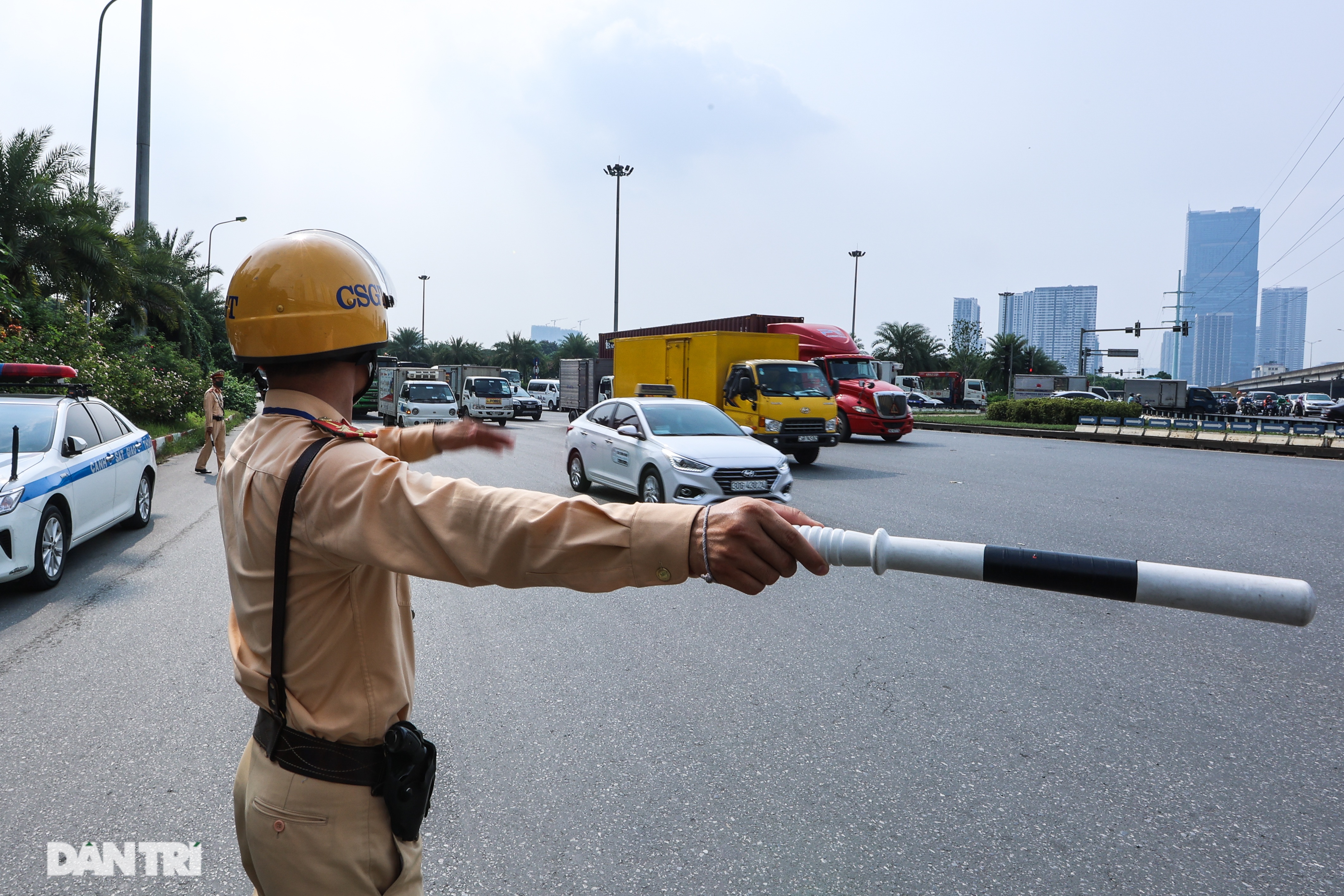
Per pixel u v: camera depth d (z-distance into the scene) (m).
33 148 17.89
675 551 1.02
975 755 3.58
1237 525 9.15
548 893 2.62
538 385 48.09
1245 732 3.82
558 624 5.47
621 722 3.91
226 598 6.01
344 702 1.29
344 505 1.17
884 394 21.41
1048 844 2.90
